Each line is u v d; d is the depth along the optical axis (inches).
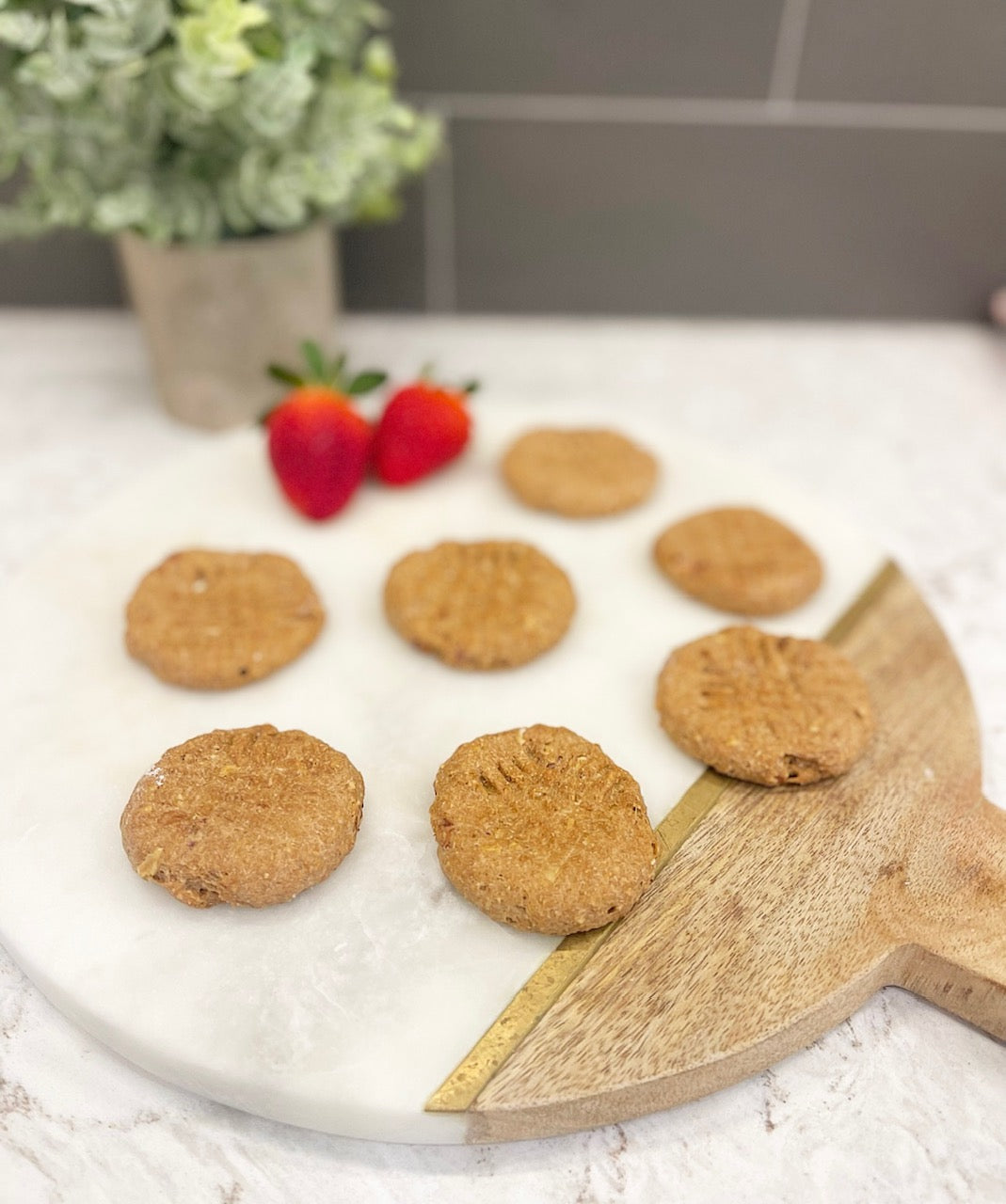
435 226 17.2
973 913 9.1
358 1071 7.9
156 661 10.8
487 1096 7.8
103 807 9.7
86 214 13.4
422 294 18.0
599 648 11.5
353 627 11.7
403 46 15.5
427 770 10.2
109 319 18.1
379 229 17.1
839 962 8.7
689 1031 8.2
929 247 17.5
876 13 15.2
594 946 8.8
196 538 12.7
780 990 8.5
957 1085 8.8
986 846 9.7
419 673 11.2
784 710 10.4
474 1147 8.4
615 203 17.0
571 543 12.9
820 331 18.3
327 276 14.9
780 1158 8.3
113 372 16.9
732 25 15.4
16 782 9.9
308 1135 8.4
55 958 8.5
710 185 16.9
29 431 15.7
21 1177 8.0
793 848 9.6
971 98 16.0
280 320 14.5
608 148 16.4
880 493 15.1
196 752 9.7
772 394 17.0
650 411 16.5
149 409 16.2
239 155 13.3
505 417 14.9
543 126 16.2
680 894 9.2
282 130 12.5
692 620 11.9
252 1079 7.9
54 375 16.8
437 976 8.5
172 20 12.1
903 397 17.0
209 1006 8.3
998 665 12.4
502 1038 8.2
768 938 8.9
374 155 13.9
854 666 11.4
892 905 9.2
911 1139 8.4
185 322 14.3
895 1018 9.3
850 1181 8.2
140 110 12.6
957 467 15.7
